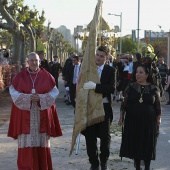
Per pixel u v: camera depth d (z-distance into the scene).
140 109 6.29
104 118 6.57
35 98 6.31
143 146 6.27
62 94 21.50
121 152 6.39
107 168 7.07
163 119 13.15
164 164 7.46
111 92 6.60
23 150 6.34
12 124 6.50
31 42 24.97
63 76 15.45
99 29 6.90
